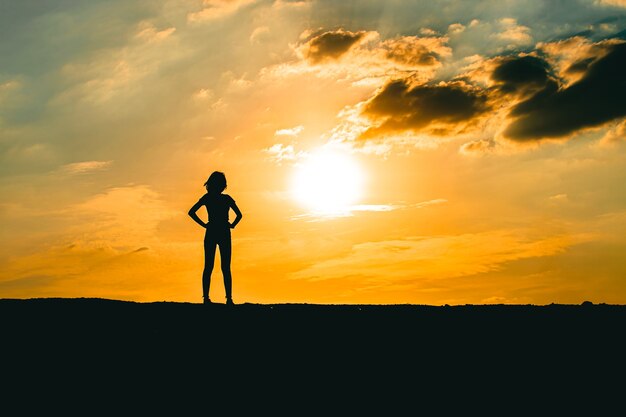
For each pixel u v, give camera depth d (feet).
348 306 39.19
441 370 30.66
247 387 29.04
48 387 28.37
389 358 31.73
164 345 32.45
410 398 28.25
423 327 35.24
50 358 30.78
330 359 31.58
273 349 32.42
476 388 29.14
